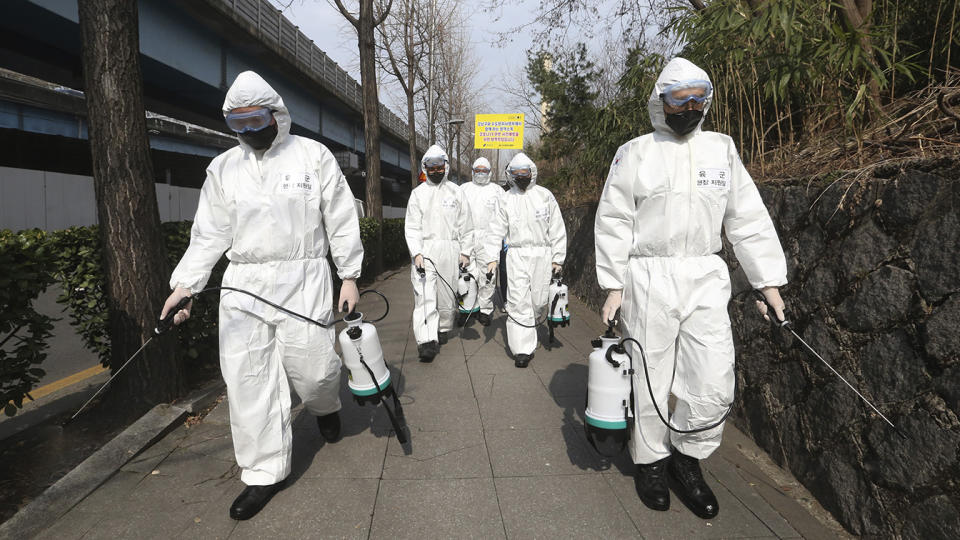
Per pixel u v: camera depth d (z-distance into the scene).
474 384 3.83
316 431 2.99
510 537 2.05
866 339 2.03
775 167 3.23
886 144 2.48
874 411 1.96
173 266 3.87
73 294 3.29
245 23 12.39
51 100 16.52
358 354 2.50
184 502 2.28
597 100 9.49
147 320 3.06
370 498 2.31
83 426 2.98
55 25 9.27
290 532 2.08
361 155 28.66
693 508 2.20
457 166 22.84
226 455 2.69
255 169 2.25
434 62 18.45
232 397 2.19
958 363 1.62
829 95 3.28
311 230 2.32
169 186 18.48
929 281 1.76
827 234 2.32
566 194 9.63
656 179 2.10
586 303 7.01
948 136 2.30
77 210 15.19
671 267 2.10
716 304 2.09
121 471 2.52
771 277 2.06
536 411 3.30
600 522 2.14
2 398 2.54
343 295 2.46
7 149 18.66
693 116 2.01
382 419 3.17
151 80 12.46
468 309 5.38
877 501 1.92
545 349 4.85
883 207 2.01
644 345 2.15
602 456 2.69
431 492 2.36
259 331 2.23
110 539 2.03
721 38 3.53
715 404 2.09
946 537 1.62
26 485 2.42
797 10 3.21
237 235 2.24
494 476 2.50
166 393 3.15
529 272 4.25
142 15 10.09
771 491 2.36
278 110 2.20
